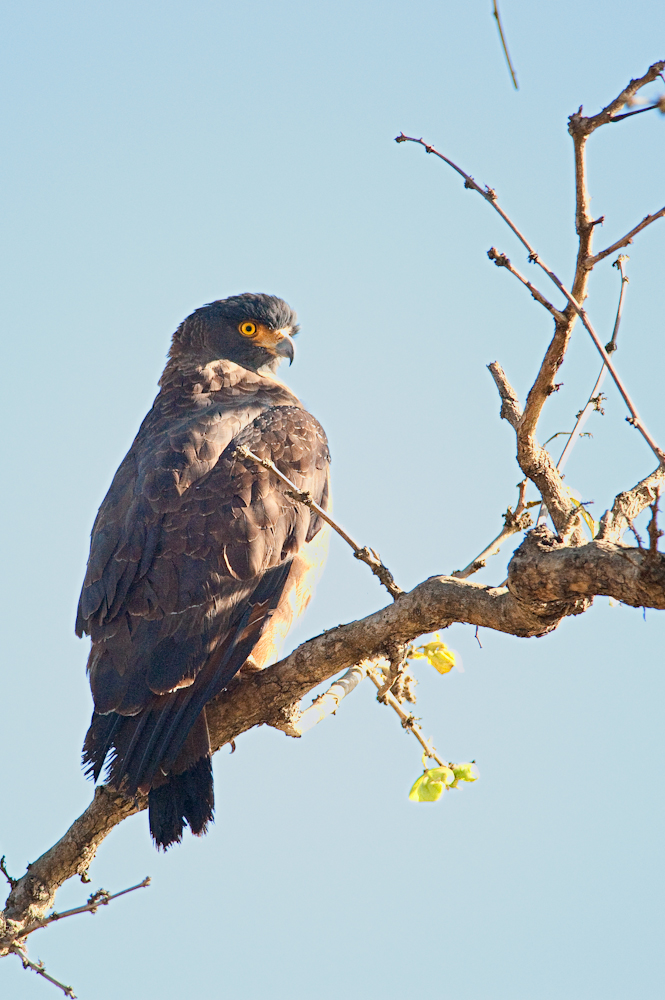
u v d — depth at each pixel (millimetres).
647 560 6535
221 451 11219
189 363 13969
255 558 10305
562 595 7125
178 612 9875
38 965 8688
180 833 8805
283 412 11875
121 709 9453
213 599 9977
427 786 8719
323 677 9094
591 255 6500
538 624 7590
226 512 10461
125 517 10609
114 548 10398
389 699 8984
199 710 9336
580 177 6395
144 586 10023
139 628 9836
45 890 9156
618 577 6785
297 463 11258
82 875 9297
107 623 9984
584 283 6586
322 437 11922
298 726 9492
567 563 6988
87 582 10375
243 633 9992
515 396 7926
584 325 6441
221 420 11664
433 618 8273
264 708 9383
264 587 10305
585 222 6441
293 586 10781
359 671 9953
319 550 11289
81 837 9203
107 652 9805
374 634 8625
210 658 9711
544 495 7453
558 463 7582
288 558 10617
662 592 6559
